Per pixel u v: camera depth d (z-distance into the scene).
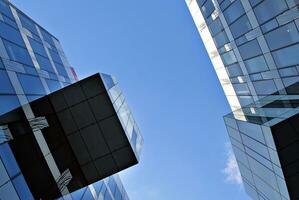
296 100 22.72
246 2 27.34
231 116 30.39
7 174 14.18
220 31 35.19
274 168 21.95
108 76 25.61
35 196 16.05
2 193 13.10
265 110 25.14
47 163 18.41
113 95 23.06
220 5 32.66
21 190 14.91
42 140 19.14
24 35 26.75
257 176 27.17
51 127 20.53
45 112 20.62
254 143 24.58
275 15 23.98
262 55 28.14
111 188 33.88
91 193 25.70
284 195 21.92
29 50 26.02
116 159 21.09
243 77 33.88
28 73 22.89
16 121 17.20
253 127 23.27
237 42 32.03
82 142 20.88
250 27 28.31
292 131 19.98
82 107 20.97
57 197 18.42
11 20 25.50
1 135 14.93
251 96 33.62
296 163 20.22
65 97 21.03
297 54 23.11
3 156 14.52
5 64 19.48
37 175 16.95
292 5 21.58
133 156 21.28
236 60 34.00
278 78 26.94
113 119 21.12
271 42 26.03
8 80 18.69
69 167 20.39
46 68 28.31
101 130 20.97
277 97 27.14
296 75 24.03
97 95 21.12
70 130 20.81
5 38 21.91
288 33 23.36
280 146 20.17
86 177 21.00
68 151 20.72
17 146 16.23
